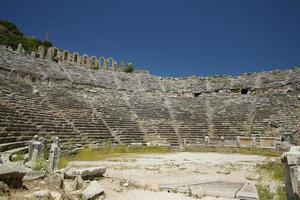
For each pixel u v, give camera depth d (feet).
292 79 140.77
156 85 169.07
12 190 21.39
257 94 140.67
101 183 30.60
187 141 107.76
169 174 42.37
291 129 103.35
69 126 88.94
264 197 27.68
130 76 175.32
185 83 170.60
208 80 168.76
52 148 39.14
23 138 59.88
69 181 29.32
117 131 105.81
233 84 156.97
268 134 104.47
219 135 110.63
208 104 141.59
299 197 19.29
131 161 60.75
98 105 123.85
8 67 112.37
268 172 44.27
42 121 78.69
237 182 35.47
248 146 92.68
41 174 26.14
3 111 64.90
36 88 106.73
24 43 232.94
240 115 123.65
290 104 120.57
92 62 191.31
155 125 120.26
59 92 117.60
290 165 20.47
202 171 46.01
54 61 162.30
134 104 139.03
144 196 27.04
